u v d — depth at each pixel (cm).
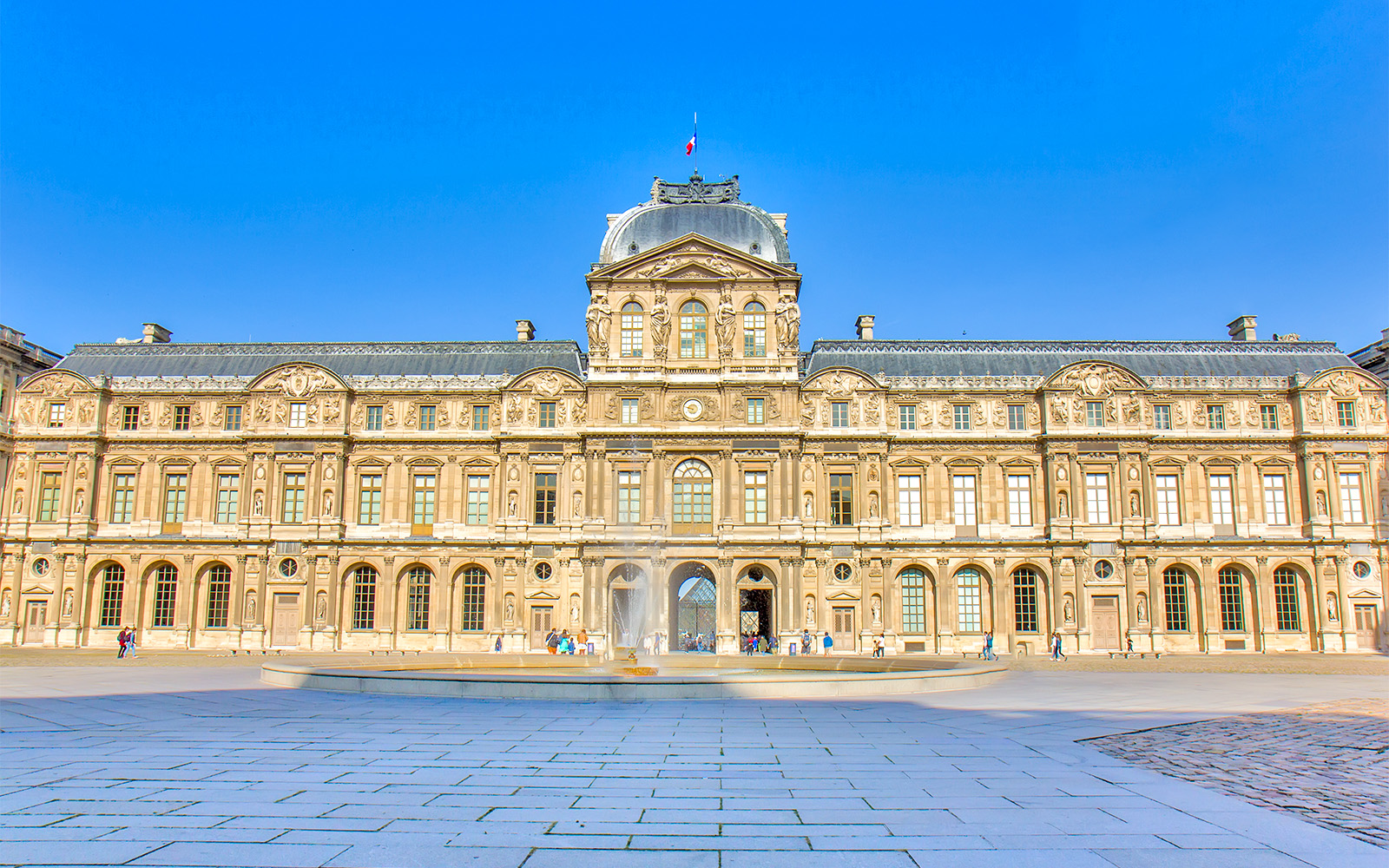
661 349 7850
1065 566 7719
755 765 2150
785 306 7900
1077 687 4262
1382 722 3042
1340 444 7831
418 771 2048
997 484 7931
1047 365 8375
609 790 1873
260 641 7719
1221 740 2619
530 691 3547
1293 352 8494
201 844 1456
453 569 7831
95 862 1358
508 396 7931
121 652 6650
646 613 7825
